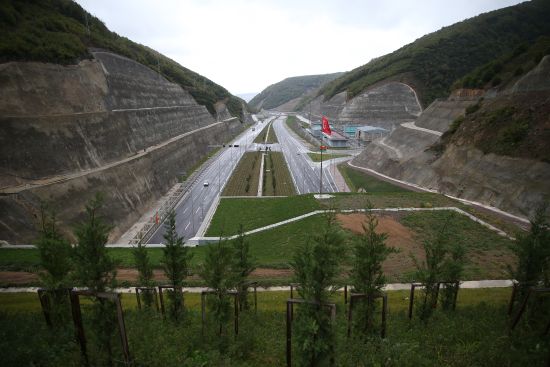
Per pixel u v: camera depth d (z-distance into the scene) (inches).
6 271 1073.5
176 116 3745.1
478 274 1025.5
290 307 428.1
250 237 1556.3
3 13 1982.0
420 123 3430.1
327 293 414.6
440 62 5246.1
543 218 611.2
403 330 586.9
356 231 1334.9
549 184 1531.7
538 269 584.4
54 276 532.7
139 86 3132.4
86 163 1862.7
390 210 1578.5
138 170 2262.6
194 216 2012.8
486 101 2440.9
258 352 520.1
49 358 450.3
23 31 2006.6
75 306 432.1
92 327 445.4
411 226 1414.9
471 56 5221.5
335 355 409.1
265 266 1148.5
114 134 2255.2
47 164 1638.8
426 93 5049.2
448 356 477.7
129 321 593.6
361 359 444.5
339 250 423.2
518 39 5324.8
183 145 3388.3
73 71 2102.6
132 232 1776.6
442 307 692.7
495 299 818.2
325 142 4756.4
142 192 2186.3
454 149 2256.4
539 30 5418.3
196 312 719.7
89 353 450.0
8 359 430.9
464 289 922.1
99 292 427.8
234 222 1861.5
